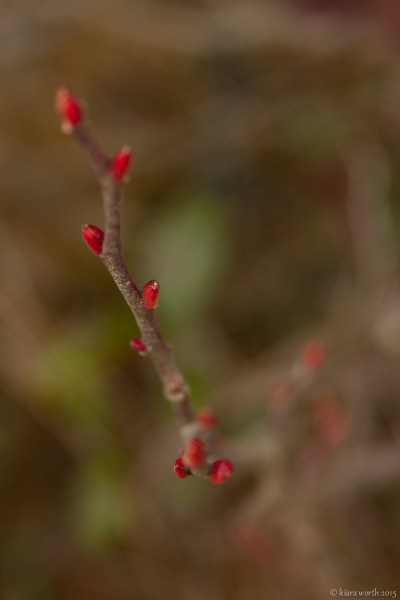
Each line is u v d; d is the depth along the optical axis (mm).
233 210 494
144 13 497
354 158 471
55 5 494
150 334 261
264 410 438
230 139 506
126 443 455
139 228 499
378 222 452
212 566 446
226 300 495
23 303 484
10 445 482
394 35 468
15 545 481
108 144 511
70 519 474
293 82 506
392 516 432
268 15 482
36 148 519
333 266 495
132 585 462
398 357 410
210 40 496
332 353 449
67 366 441
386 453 374
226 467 248
